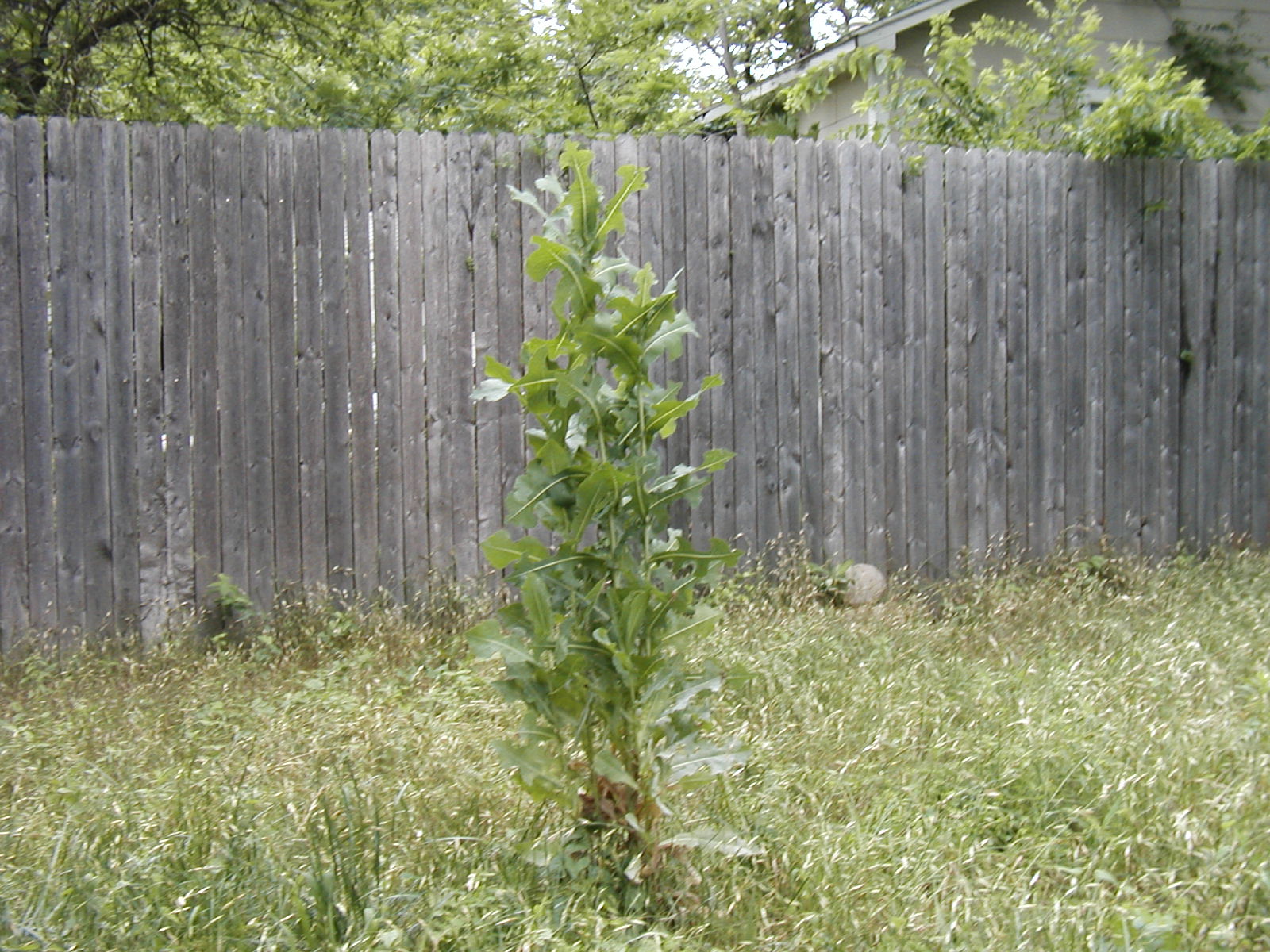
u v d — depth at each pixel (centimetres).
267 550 549
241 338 543
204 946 263
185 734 421
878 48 844
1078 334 663
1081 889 301
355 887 278
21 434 521
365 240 555
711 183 595
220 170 538
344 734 414
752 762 368
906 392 631
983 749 382
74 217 524
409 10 891
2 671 510
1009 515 652
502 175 569
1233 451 696
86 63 789
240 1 822
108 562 532
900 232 627
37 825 334
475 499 572
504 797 347
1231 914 285
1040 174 652
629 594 286
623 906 292
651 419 305
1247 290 694
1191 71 1040
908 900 295
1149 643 485
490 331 571
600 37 947
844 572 612
